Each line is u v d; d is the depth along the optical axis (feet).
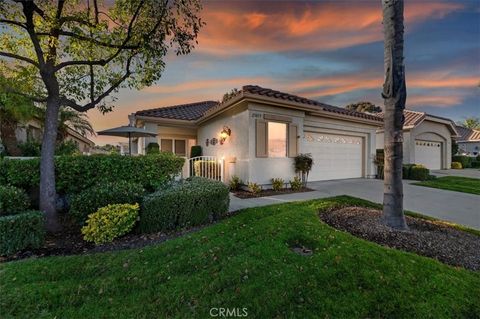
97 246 13.67
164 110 44.78
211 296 8.73
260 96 27.71
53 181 16.96
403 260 10.62
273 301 8.36
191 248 12.34
